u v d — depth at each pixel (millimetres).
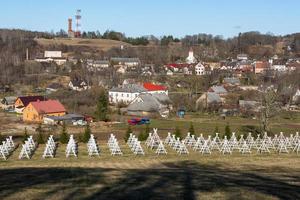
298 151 42750
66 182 18984
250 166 30625
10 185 18125
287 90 97750
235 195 16328
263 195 16312
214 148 43594
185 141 45969
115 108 86812
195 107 88688
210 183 18953
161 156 39031
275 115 76812
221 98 95438
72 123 71562
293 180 20797
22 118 77375
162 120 76000
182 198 15703
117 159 37094
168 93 105250
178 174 22375
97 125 68375
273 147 44281
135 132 61156
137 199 15445
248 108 84438
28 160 36656
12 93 108312
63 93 94688
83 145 47469
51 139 41750
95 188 17344
